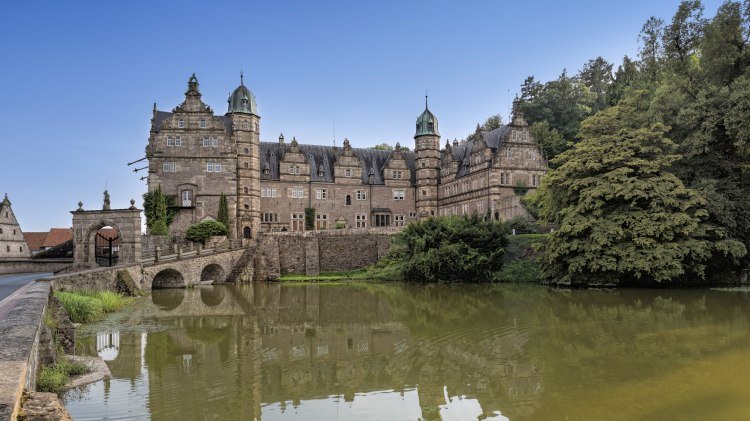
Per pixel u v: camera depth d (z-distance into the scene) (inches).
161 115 2699.3
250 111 2834.6
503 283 1964.8
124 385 651.5
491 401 593.0
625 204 1653.5
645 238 1536.7
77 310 1101.7
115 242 2278.5
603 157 1672.0
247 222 2797.7
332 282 2233.0
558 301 1384.1
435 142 3380.9
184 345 892.6
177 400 597.9
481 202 2783.0
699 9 1841.8
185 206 2534.5
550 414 548.1
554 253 1713.8
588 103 3277.6
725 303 1277.1
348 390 641.6
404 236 2353.6
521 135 2763.3
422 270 2118.6
